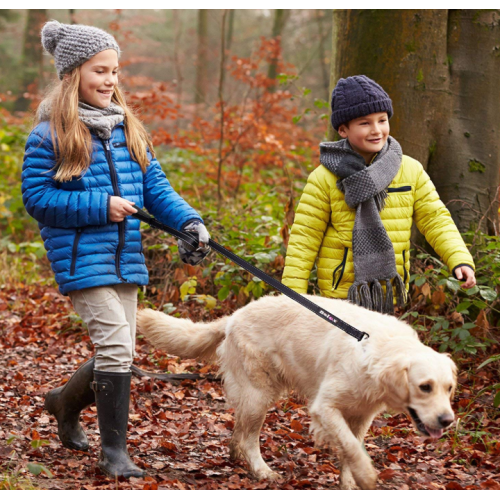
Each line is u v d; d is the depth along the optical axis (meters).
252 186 11.00
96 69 3.65
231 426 4.54
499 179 6.25
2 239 10.68
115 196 3.55
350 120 3.96
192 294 6.55
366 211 3.89
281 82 8.48
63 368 5.86
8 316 7.53
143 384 5.31
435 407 2.95
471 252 5.71
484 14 6.04
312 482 3.63
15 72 25.33
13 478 3.37
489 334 5.37
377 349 3.22
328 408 3.31
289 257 4.03
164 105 13.16
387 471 3.65
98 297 3.59
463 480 3.64
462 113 6.07
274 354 3.73
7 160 12.74
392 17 5.89
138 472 3.53
